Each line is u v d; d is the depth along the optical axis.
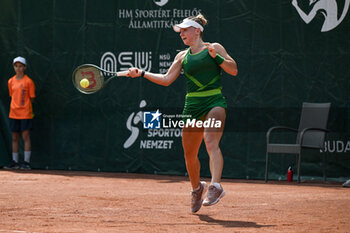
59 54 25.80
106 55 25.34
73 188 18.23
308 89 23.67
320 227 10.50
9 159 26.11
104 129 25.34
